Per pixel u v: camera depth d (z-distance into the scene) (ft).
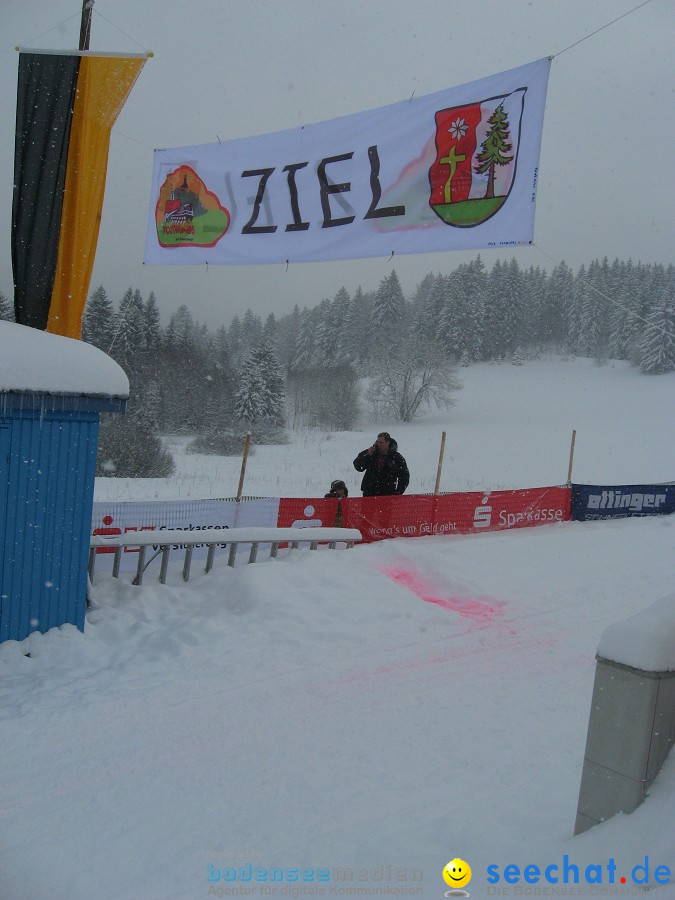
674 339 236.63
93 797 12.17
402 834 11.02
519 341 282.77
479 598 24.97
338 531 27.35
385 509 31.45
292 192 22.00
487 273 291.17
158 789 12.50
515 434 141.69
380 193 20.63
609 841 9.01
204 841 11.05
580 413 175.22
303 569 24.48
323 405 170.91
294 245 21.93
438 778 13.10
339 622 21.17
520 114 18.52
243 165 22.76
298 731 14.88
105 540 21.76
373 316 276.00
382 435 32.35
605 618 23.81
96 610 20.88
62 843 10.89
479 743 14.60
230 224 22.98
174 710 15.52
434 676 18.20
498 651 20.25
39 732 14.24
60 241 21.33
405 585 25.50
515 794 12.32
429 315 286.05
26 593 18.58
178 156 23.67
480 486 76.23
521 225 18.48
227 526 27.25
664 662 9.36
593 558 31.09
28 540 18.47
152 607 21.53
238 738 14.46
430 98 19.94
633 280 281.74
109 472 77.77
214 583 23.17
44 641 18.54
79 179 21.22
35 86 20.85
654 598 26.30
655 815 8.97
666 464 100.68
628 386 219.20
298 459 104.58
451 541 32.12
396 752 14.12
